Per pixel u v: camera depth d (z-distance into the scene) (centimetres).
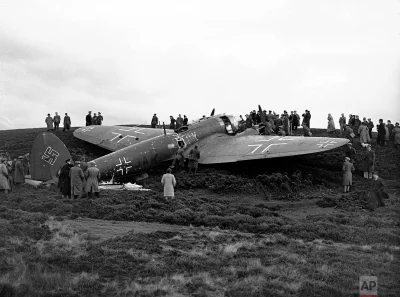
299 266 1303
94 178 2097
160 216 1855
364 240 1647
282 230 1725
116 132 3344
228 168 2916
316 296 1119
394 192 2547
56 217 1764
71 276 1156
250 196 2448
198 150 2803
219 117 3166
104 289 1087
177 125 3825
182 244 1470
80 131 3431
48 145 2325
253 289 1124
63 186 2098
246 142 2906
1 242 1360
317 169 2923
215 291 1112
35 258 1236
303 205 2261
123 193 2223
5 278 1086
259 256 1377
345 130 3656
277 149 2719
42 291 1059
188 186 2572
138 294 1069
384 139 3472
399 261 1382
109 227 1678
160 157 2742
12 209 1861
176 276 1170
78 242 1409
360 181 2744
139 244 1417
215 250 1424
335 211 2133
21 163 2372
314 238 1653
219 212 1988
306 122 3709
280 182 2569
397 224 1878
